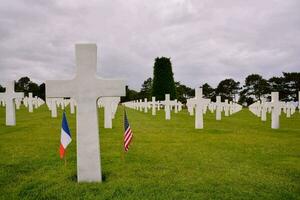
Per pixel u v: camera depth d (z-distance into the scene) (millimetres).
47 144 4301
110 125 6305
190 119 9602
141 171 2943
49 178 2713
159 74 23938
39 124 6867
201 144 4465
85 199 2225
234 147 4250
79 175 2617
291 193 2387
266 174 2898
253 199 2256
